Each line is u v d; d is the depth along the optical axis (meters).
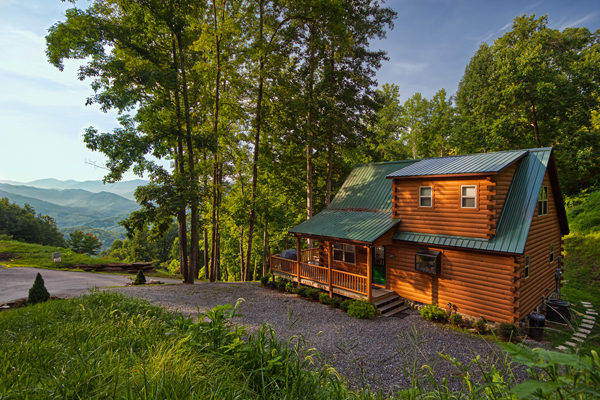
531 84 25.95
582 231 22.44
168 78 17.47
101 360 3.61
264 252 31.89
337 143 23.20
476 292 11.78
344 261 16.92
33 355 3.92
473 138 29.84
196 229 20.38
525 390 1.41
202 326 4.71
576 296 16.20
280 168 24.44
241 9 21.64
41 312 7.57
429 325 11.67
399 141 45.91
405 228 14.26
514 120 28.80
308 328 11.14
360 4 21.27
